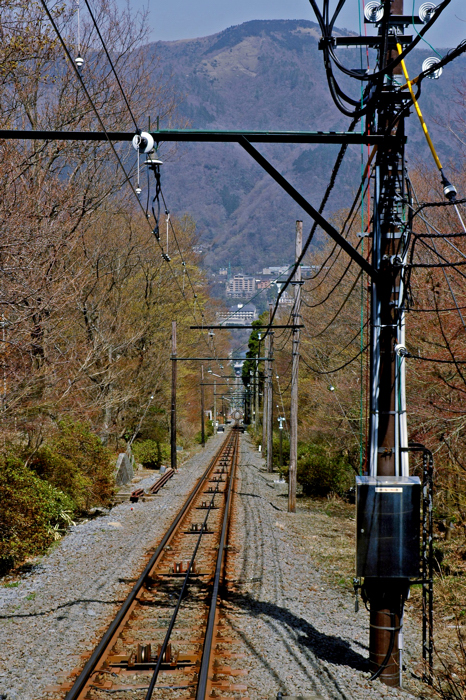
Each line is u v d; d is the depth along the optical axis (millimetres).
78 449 19578
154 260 33219
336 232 7355
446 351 13391
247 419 108000
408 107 7141
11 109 17500
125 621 8719
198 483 27047
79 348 18016
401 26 7566
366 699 6719
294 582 11602
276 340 50844
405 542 7535
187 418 63844
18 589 10711
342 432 24953
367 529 7555
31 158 17766
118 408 30438
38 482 14328
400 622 7500
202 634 8344
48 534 13156
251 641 8188
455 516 13727
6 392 13070
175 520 17078
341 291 26062
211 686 6715
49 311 14758
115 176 22641
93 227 24859
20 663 7293
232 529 16750
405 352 7668
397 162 7805
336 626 9195
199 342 48406
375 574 7469
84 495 19641
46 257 15055
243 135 7215
